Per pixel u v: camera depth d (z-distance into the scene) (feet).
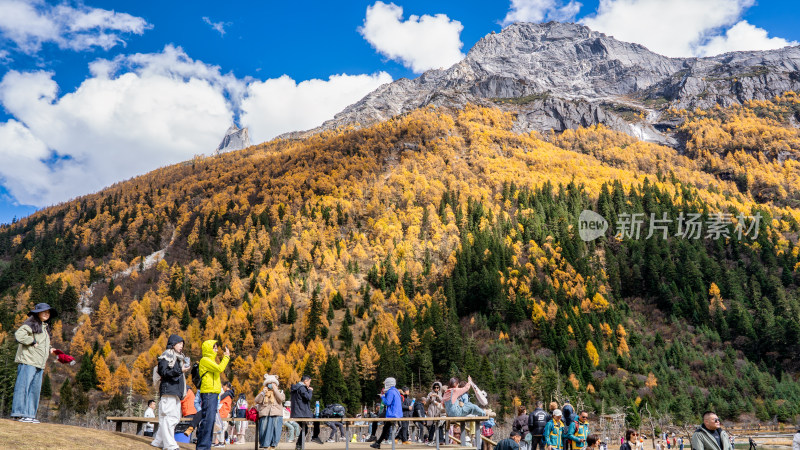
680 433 373.81
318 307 589.32
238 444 65.26
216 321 622.95
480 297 626.64
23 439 33.14
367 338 563.48
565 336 521.24
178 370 40.47
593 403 419.74
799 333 512.63
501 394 417.69
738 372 493.77
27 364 38.70
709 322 578.66
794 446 51.75
